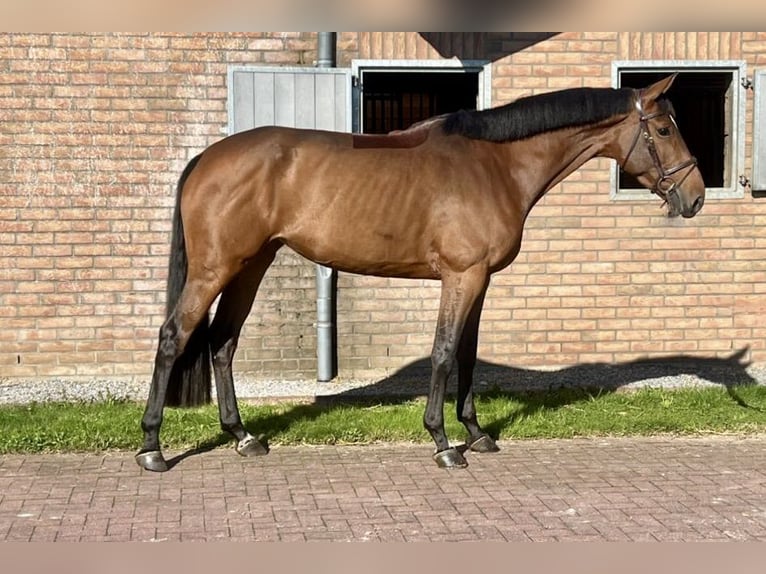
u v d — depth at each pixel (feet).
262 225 19.27
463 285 19.54
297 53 28.91
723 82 30.66
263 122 28.17
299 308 29.04
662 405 24.63
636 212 29.91
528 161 20.21
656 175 20.39
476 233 19.39
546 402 25.07
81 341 28.60
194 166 19.74
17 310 28.35
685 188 20.27
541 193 20.54
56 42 28.12
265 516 16.62
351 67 28.84
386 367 29.40
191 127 28.66
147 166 28.58
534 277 29.76
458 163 19.66
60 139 28.27
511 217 19.84
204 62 28.60
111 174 28.48
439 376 19.61
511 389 27.22
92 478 18.85
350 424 22.30
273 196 19.26
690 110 32.14
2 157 28.09
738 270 30.27
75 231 28.43
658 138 20.21
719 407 24.43
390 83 34.04
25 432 21.25
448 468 19.60
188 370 19.90
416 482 18.69
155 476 19.02
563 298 29.86
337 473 19.30
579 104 20.17
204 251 19.20
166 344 19.40
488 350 29.73
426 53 29.09
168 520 16.39
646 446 21.52
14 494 17.80
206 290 19.29
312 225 19.40
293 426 22.21
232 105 28.07
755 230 30.25
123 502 17.37
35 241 28.32
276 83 28.19
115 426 21.86
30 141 28.19
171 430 21.79
